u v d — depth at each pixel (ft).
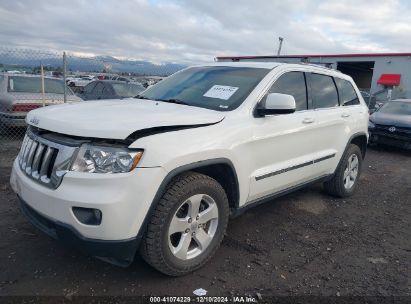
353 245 13.07
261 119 11.92
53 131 9.29
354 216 15.99
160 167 8.90
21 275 9.93
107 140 8.77
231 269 10.87
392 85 92.02
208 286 9.95
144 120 9.36
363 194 19.45
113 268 10.49
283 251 12.24
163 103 12.21
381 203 18.15
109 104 11.64
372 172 25.36
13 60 26.68
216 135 10.36
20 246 11.45
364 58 96.53
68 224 8.68
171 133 9.50
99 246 8.66
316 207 16.70
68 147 8.87
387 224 15.35
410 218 16.28
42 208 9.11
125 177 8.53
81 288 9.52
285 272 10.93
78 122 9.06
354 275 11.00
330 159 15.94
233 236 13.08
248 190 11.75
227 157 10.57
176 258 9.90
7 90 29.17
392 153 34.19
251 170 11.69
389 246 13.19
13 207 14.44
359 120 17.76
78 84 63.98
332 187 17.66
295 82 14.10
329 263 11.64
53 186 8.91
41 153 9.58
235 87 12.49
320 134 14.96
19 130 28.60
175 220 9.66
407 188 21.49
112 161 8.59
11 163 21.06
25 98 28.09
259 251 12.10
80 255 11.08
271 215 15.34
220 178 11.35
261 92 12.29
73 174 8.61
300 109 14.08
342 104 17.02
